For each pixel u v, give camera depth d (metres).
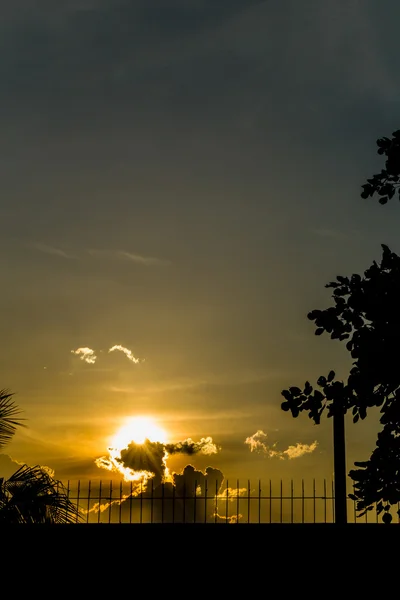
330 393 6.89
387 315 6.70
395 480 6.73
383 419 6.75
